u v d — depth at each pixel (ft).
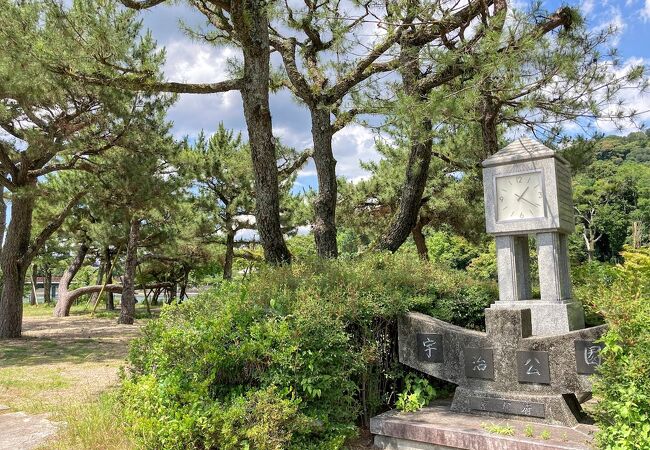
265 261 22.04
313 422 12.17
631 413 9.61
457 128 28.53
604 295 11.44
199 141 57.47
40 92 28.71
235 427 11.43
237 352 12.57
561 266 15.81
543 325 14.96
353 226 51.85
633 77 19.03
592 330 12.19
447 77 22.20
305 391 12.81
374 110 22.40
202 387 11.66
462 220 43.96
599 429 11.07
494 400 13.29
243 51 22.56
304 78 26.66
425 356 14.65
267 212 22.74
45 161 37.96
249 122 22.61
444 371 14.34
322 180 26.05
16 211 39.58
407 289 16.55
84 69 22.35
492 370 13.52
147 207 40.24
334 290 15.06
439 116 18.62
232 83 22.68
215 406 11.33
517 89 19.12
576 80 19.07
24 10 25.29
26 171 36.35
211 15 24.52
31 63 23.93
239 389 12.62
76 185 39.86
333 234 25.67
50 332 45.09
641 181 108.47
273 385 12.17
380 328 15.30
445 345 14.39
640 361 9.62
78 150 34.63
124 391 13.43
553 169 15.34
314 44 25.55
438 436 12.30
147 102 35.68
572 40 18.83
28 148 32.89
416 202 26.30
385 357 15.25
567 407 12.35
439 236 92.89
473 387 13.82
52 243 78.79
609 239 107.65
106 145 35.14
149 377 12.30
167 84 22.44
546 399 12.53
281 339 12.73
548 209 15.25
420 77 24.06
